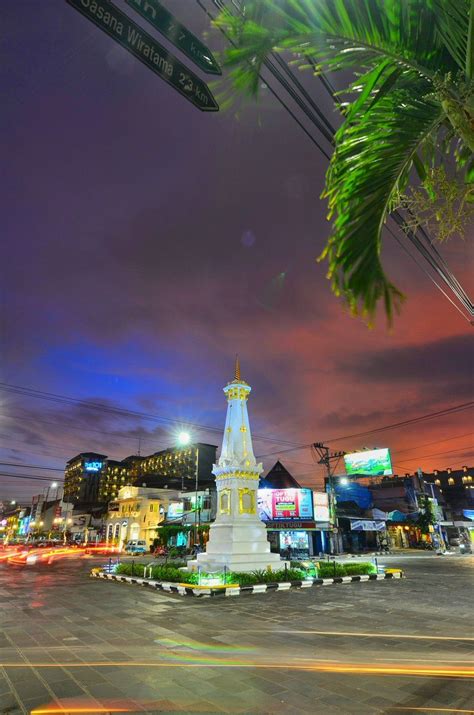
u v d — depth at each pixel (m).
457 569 23.75
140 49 2.83
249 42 2.70
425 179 3.29
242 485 19.20
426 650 7.03
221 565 17.48
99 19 2.72
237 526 18.30
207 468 72.69
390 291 3.24
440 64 2.90
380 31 2.80
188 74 2.99
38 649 7.43
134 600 13.15
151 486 63.00
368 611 10.71
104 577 20.34
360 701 4.96
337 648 7.24
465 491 66.50
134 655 6.99
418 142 3.31
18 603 12.85
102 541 70.75
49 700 5.09
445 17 2.68
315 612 10.66
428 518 47.81
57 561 35.94
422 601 12.27
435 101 3.23
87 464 126.00
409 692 5.21
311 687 5.44
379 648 7.19
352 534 42.69
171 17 2.92
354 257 3.26
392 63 2.91
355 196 3.31
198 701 5.04
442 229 3.20
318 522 35.91
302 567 18.39
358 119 3.35
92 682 5.71
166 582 15.94
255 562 17.84
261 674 5.96
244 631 8.65
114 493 130.12
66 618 10.33
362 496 52.28
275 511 35.22
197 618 10.10
